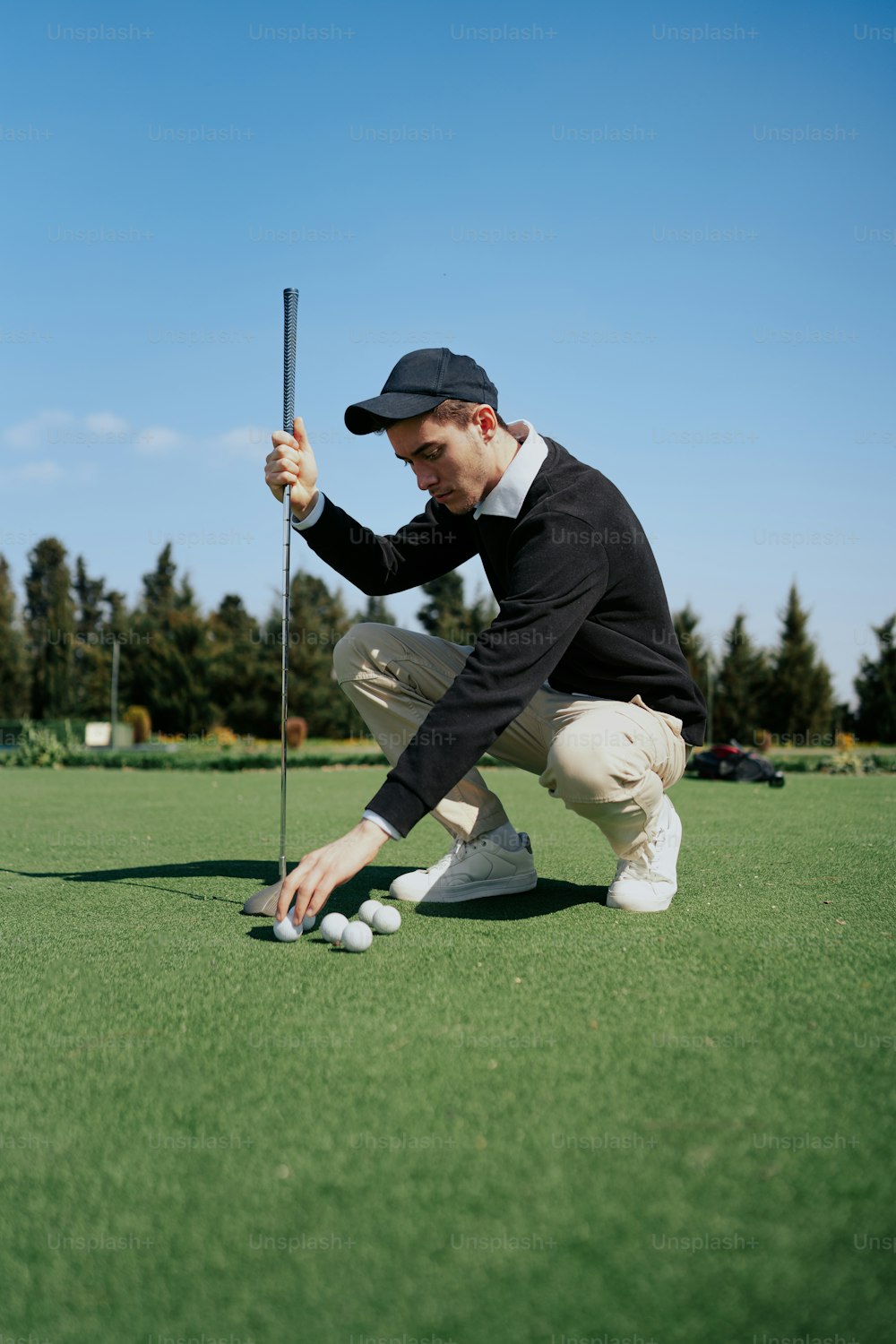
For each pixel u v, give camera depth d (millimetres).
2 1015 1699
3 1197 1091
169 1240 1002
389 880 3053
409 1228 1014
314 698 25312
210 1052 1508
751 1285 910
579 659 2469
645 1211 1034
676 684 2465
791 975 1880
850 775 11312
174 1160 1164
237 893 2904
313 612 25719
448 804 2660
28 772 11328
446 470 2311
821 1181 1090
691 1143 1181
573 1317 870
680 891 2846
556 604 2188
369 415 2264
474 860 2686
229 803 6656
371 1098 1321
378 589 2822
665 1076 1380
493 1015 1649
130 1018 1676
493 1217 1030
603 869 3316
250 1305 896
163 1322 877
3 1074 1433
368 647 2725
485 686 2098
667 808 2586
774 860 3504
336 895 2793
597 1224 1013
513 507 2332
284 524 2602
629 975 1887
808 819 5238
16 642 31000
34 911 2625
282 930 2211
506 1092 1331
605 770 2285
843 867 3322
